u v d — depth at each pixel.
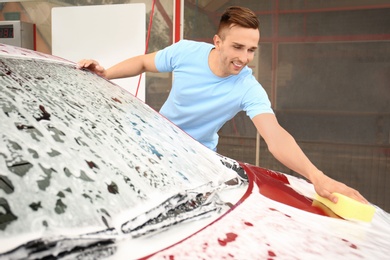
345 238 0.68
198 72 1.38
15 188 0.48
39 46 3.22
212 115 1.43
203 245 0.55
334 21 2.78
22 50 0.91
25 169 0.51
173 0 2.63
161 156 0.76
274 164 3.02
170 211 0.61
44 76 0.79
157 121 0.95
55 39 3.03
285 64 2.91
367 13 2.72
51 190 0.51
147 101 2.97
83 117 0.71
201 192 0.70
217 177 0.83
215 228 0.61
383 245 0.68
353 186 2.90
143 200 0.60
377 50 2.73
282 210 0.76
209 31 2.95
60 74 0.86
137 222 0.55
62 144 0.60
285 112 2.97
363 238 0.70
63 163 0.56
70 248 0.46
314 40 2.83
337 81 2.84
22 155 0.53
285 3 2.84
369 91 2.79
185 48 1.45
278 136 1.15
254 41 1.20
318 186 0.92
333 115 2.88
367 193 2.88
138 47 2.81
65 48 3.01
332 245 0.63
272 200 0.81
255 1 2.90
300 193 0.95
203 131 1.50
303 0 2.81
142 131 0.82
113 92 0.96
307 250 0.60
